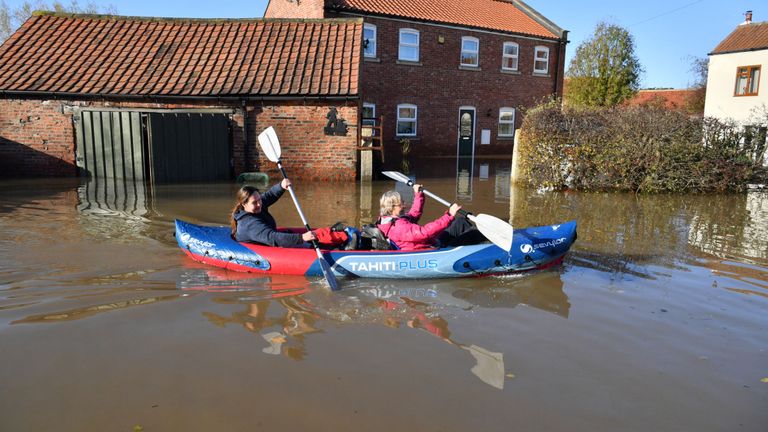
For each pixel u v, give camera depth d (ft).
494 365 11.73
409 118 68.64
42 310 14.30
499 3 81.10
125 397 10.23
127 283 16.58
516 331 13.56
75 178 41.27
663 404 10.32
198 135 40.93
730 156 38.45
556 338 13.19
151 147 39.55
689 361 12.10
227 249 18.30
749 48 74.38
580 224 26.84
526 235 18.71
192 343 12.53
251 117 41.70
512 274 18.37
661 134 37.24
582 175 38.14
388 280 17.56
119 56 44.37
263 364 11.57
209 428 9.29
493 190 38.27
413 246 18.40
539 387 10.83
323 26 47.55
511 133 77.20
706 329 13.88
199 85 41.78
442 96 70.54
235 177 42.45
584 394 10.61
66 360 11.62
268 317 14.17
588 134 37.55
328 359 11.85
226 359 11.77
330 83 41.83
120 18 47.85
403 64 67.00
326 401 10.18
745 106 75.61
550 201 33.63
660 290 16.88
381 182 41.78
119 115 40.75
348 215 28.09
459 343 12.82
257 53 44.98
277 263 17.78
